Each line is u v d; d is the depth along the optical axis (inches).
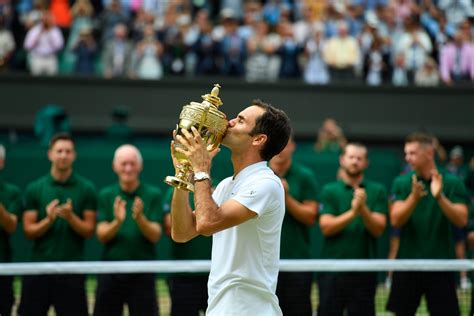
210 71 1302.9
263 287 361.1
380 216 624.7
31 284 583.8
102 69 1309.1
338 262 573.6
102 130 1286.9
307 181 632.4
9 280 589.6
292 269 569.6
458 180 614.2
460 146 1333.7
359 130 1310.3
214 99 364.8
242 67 1311.5
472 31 1384.1
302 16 1370.6
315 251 964.0
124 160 623.5
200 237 620.1
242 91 1296.8
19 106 1283.2
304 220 621.0
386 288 825.5
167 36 1317.7
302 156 1024.9
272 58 1309.1
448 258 610.9
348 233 618.8
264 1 1455.5
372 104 1315.2
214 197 378.9
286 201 612.1
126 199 625.9
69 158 622.8
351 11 1360.7
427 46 1343.5
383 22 1363.2
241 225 359.3
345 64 1314.0
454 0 1417.3
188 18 1344.7
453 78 1336.1
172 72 1302.9
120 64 1296.8
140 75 1299.2
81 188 631.2
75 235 617.3
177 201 368.2
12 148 1009.5
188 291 605.3
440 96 1321.4
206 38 1311.5
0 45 1307.8
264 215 359.3
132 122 1288.1
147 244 620.7
